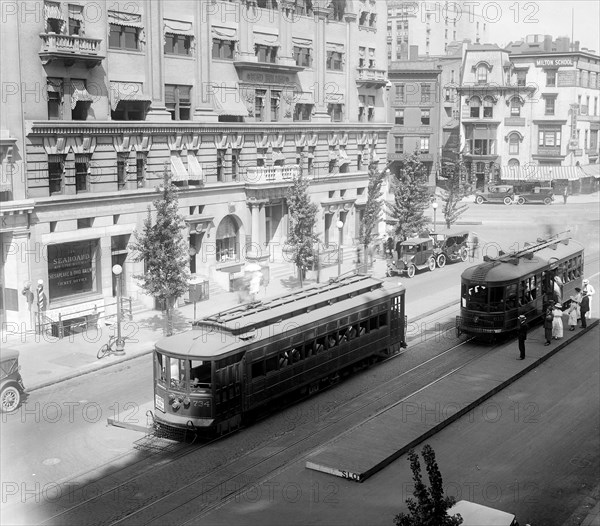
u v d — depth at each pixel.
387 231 59.47
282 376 27.55
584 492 21.42
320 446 24.47
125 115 43.19
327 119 59.44
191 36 46.75
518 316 37.28
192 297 44.12
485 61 89.38
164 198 37.28
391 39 134.12
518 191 83.44
